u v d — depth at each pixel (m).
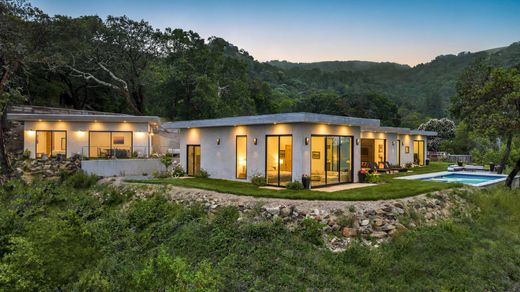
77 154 19.05
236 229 9.06
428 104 81.19
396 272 7.30
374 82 115.06
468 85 24.72
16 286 6.47
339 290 6.64
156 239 9.90
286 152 13.10
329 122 12.73
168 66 36.47
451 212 11.03
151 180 15.48
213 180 15.54
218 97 36.12
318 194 10.95
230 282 6.94
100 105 38.75
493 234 9.67
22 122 24.08
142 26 33.91
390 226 8.95
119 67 34.62
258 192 11.57
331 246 8.27
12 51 19.44
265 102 55.16
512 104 15.85
